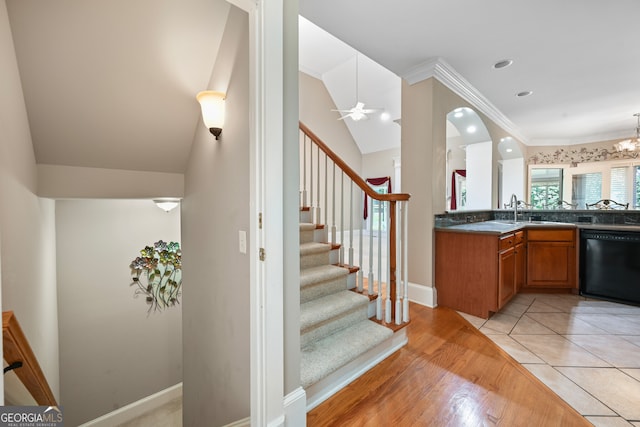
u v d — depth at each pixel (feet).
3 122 3.94
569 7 6.68
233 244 5.07
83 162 6.26
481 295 8.81
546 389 5.45
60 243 9.05
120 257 10.20
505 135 15.87
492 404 5.05
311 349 5.81
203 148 6.34
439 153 9.87
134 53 4.99
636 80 10.53
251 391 4.15
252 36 3.91
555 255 11.20
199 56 5.49
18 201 4.63
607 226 10.59
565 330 8.00
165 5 4.80
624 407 4.97
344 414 4.85
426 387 5.52
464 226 10.48
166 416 10.37
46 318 6.92
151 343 10.85
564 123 15.99
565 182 19.42
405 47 8.38
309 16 7.02
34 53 4.42
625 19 7.09
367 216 24.04
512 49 8.49
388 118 20.74
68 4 4.20
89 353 9.59
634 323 8.47
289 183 4.31
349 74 18.75
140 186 7.13
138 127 6.11
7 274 4.12
